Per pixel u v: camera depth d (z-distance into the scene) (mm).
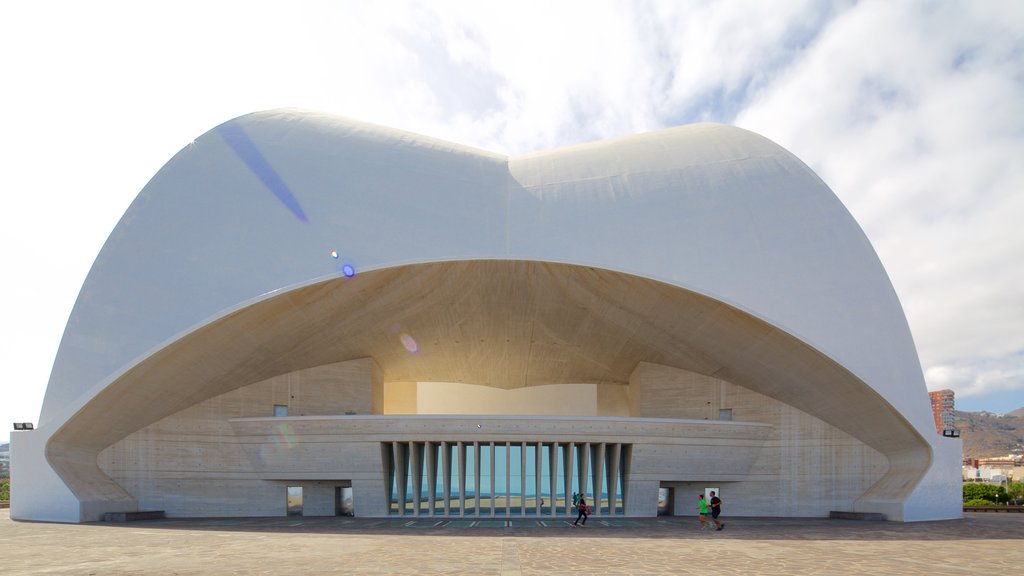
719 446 26312
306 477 25672
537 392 41938
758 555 13289
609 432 25359
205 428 25891
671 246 24062
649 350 28906
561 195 25266
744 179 25562
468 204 24703
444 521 23203
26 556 12680
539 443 25391
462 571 10898
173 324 22609
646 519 24578
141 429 24938
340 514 26703
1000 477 114750
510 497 25562
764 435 26906
